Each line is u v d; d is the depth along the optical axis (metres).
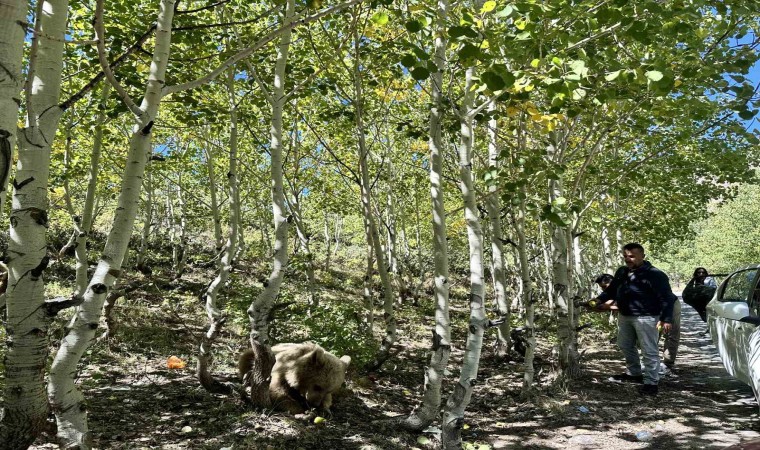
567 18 4.43
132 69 6.25
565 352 7.33
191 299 10.76
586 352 10.39
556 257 7.57
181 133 10.39
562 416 5.89
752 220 30.77
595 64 4.79
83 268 6.64
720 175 11.24
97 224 21.86
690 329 14.77
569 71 4.14
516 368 8.62
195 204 17.86
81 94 2.93
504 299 9.20
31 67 2.53
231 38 7.15
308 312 7.98
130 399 5.20
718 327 7.09
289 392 5.09
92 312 2.92
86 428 2.99
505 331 9.24
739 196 31.73
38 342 2.69
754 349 5.29
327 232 21.33
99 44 2.69
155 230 21.23
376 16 3.92
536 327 13.72
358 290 19.08
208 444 4.15
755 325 5.69
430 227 21.77
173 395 5.41
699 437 5.20
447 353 5.11
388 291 7.68
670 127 8.80
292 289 15.02
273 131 4.93
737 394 6.88
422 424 5.04
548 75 3.91
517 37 3.99
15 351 2.65
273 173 4.86
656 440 5.13
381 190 16.89
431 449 4.69
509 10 3.69
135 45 3.28
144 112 3.06
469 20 3.82
